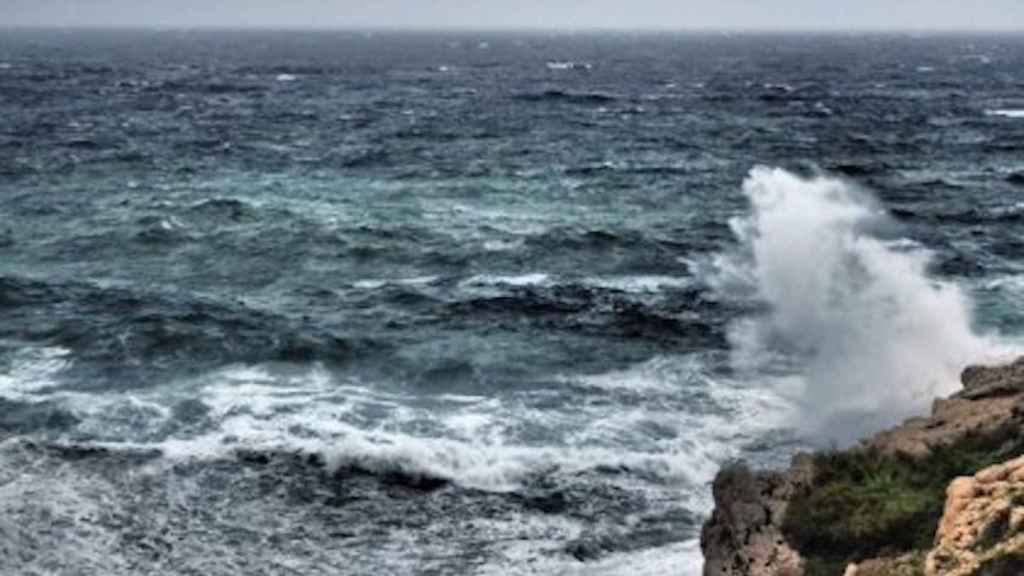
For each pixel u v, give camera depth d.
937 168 54.03
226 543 15.31
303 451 18.09
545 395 21.11
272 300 28.30
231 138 64.88
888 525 11.99
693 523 15.88
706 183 47.91
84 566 14.52
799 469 14.02
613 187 46.91
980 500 10.07
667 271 31.39
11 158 54.34
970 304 27.20
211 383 21.69
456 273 31.39
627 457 18.00
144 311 26.58
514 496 16.73
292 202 42.91
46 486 16.72
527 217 39.88
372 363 23.12
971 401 15.20
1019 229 37.81
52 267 31.80
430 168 52.81
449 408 20.41
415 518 16.09
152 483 16.95
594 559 14.89
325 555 15.05
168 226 37.09
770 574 12.15
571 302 27.92
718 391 21.30
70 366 22.56
